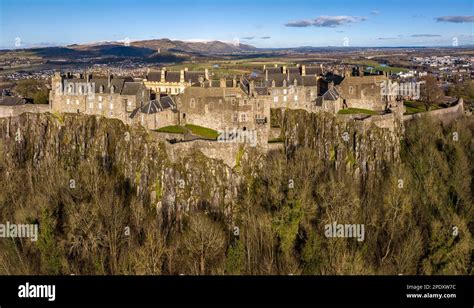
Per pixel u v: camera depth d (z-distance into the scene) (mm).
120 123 181500
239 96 170250
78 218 113438
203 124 175250
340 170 162750
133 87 186625
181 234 136500
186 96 176375
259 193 146125
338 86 197500
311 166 151375
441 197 135125
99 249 110625
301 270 99375
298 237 111438
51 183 150375
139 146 165875
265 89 179750
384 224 117312
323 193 126500
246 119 168750
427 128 177000
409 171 154125
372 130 171375
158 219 147125
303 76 190250
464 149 165250
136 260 100000
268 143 166250
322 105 184125
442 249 97625
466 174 147625
